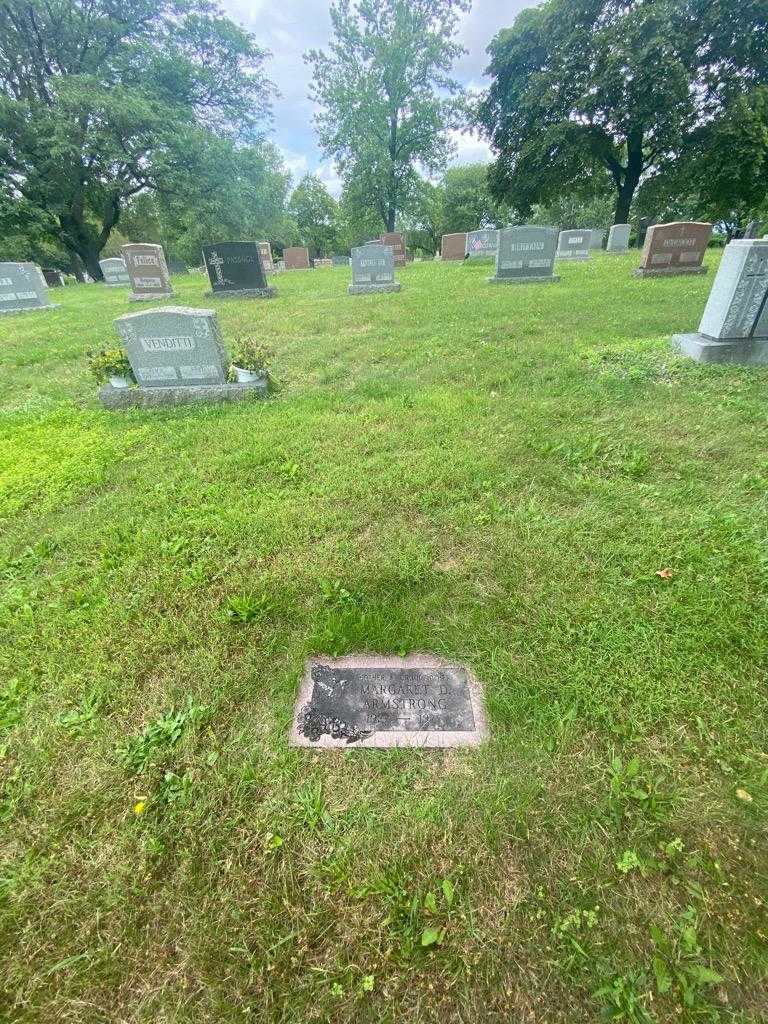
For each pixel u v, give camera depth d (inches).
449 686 81.2
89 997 52.1
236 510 129.7
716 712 74.2
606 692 77.5
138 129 952.9
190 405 206.8
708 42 752.3
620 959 52.4
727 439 149.2
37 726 78.4
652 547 107.0
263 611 96.2
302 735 75.3
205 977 52.7
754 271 199.3
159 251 573.6
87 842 64.4
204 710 78.4
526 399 186.9
